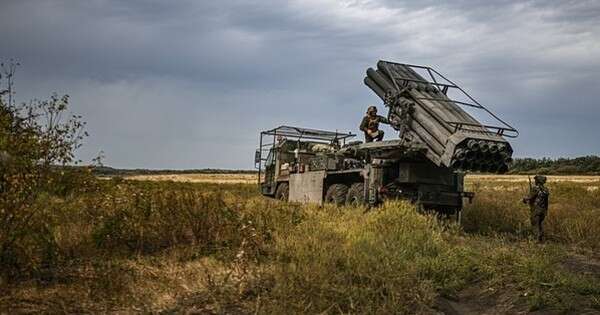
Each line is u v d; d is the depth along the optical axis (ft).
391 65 47.44
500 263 27.53
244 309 21.04
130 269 23.73
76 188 25.25
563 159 292.20
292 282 22.45
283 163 67.15
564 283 23.86
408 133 44.11
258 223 31.68
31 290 20.77
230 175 262.26
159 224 28.73
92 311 19.70
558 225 42.37
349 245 28.14
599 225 40.45
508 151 40.34
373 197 44.83
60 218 25.45
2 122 22.67
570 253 34.32
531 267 25.77
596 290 23.50
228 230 29.17
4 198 21.44
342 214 40.60
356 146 51.21
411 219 35.29
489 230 42.16
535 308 22.62
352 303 21.47
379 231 32.48
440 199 45.14
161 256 26.11
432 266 26.45
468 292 25.26
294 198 59.26
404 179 44.88
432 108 41.91
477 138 38.99
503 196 64.03
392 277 24.21
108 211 27.45
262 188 71.31
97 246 26.14
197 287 22.53
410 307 22.86
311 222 33.71
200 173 296.92
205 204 30.35
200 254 26.73
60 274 22.79
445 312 22.91
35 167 23.31
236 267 24.75
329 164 53.88
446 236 35.24
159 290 21.94
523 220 44.93
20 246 21.72
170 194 30.40
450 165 39.58
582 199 68.64
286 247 27.76
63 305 19.66
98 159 25.79
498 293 24.58
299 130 65.98
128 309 20.18
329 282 23.17
